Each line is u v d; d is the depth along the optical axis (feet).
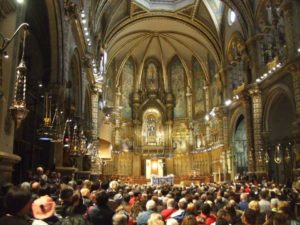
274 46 83.10
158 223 14.88
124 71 151.33
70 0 51.01
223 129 115.24
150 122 153.58
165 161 147.54
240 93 97.14
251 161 89.66
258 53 90.89
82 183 40.04
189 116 148.05
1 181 26.68
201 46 136.46
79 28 62.64
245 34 97.19
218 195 36.40
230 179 108.78
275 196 38.81
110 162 136.15
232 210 21.74
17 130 45.14
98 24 97.71
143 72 156.87
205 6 115.24
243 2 93.76
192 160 142.31
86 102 92.89
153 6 120.98
